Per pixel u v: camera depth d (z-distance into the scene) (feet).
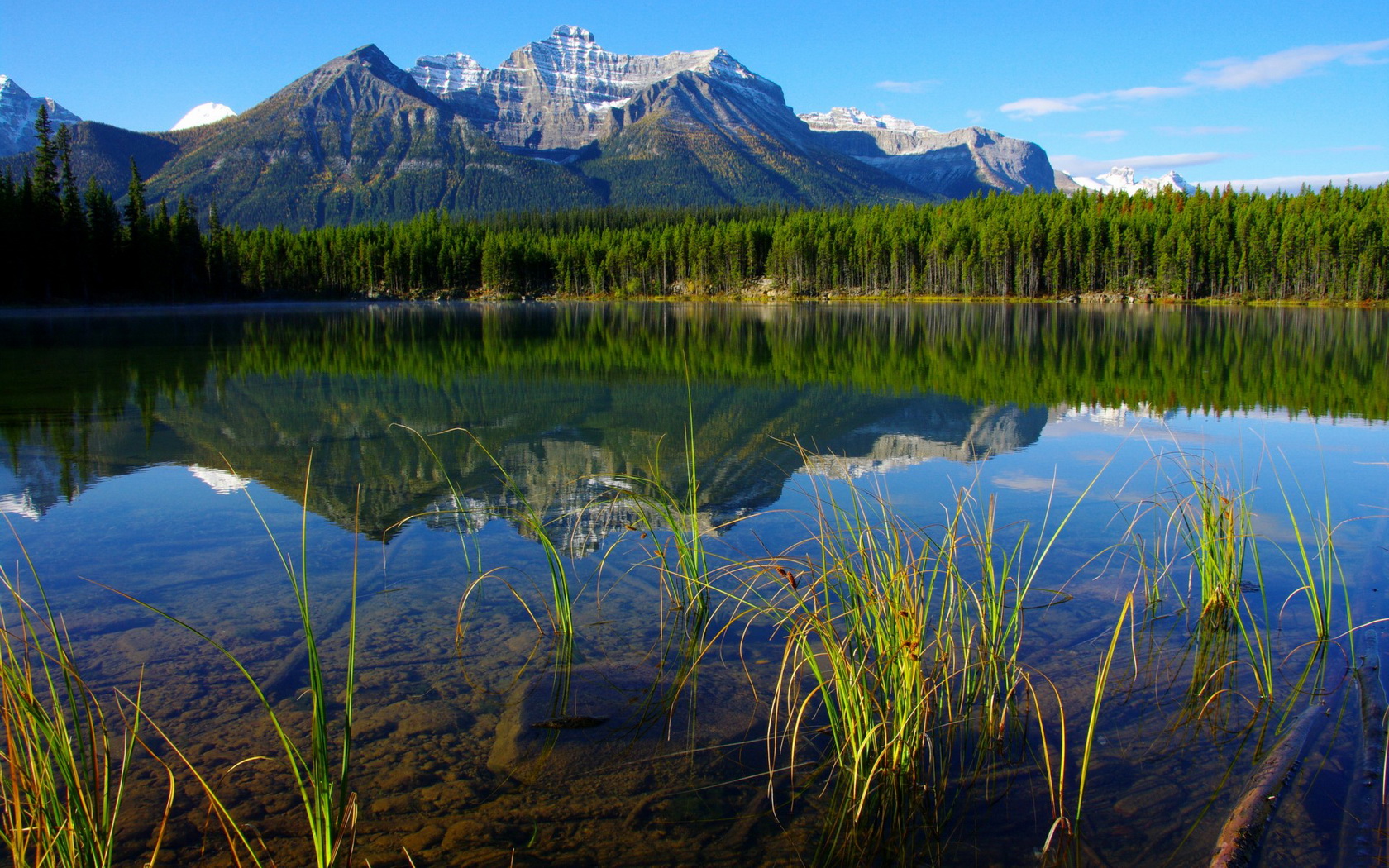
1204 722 10.60
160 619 14.12
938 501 21.59
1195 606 14.37
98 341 77.92
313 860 8.21
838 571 12.51
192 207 190.29
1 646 12.49
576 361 61.41
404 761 9.95
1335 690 11.30
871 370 55.47
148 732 10.53
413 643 13.21
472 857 8.23
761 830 8.72
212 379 48.34
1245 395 42.34
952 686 11.55
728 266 273.75
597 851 8.38
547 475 25.03
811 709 11.19
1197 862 8.11
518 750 10.18
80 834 7.34
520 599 15.10
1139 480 23.85
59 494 22.36
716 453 28.60
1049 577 15.78
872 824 8.79
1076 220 229.04
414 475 25.00
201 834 8.57
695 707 11.20
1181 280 202.39
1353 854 8.06
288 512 20.84
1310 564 16.33
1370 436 30.68
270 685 11.80
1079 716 10.83
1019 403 40.27
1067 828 8.60
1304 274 190.39
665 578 16.03
